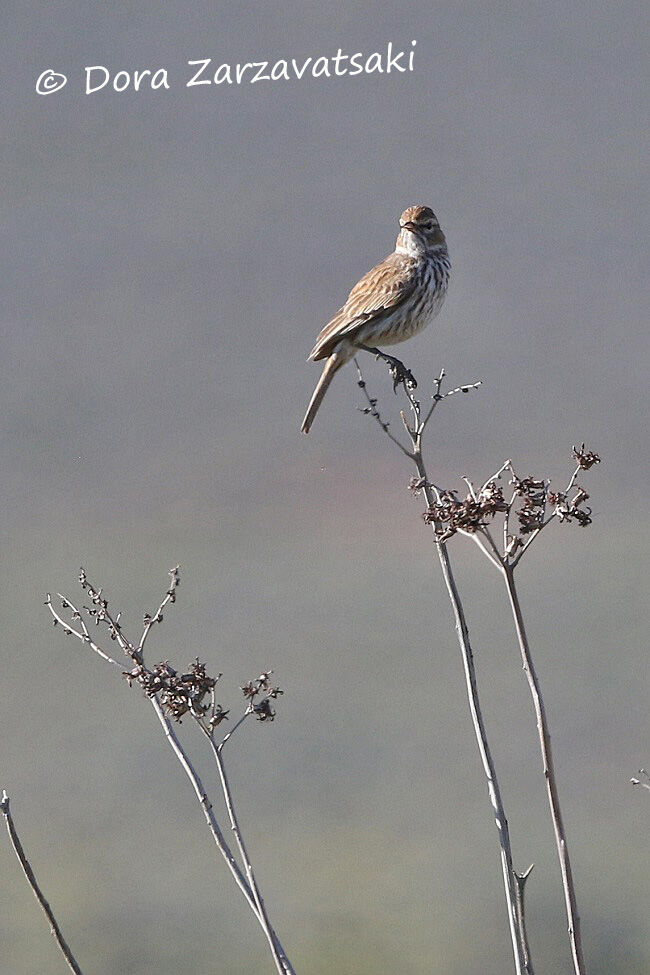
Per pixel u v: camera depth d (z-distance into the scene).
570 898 5.57
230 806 5.67
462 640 5.96
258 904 5.63
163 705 5.73
